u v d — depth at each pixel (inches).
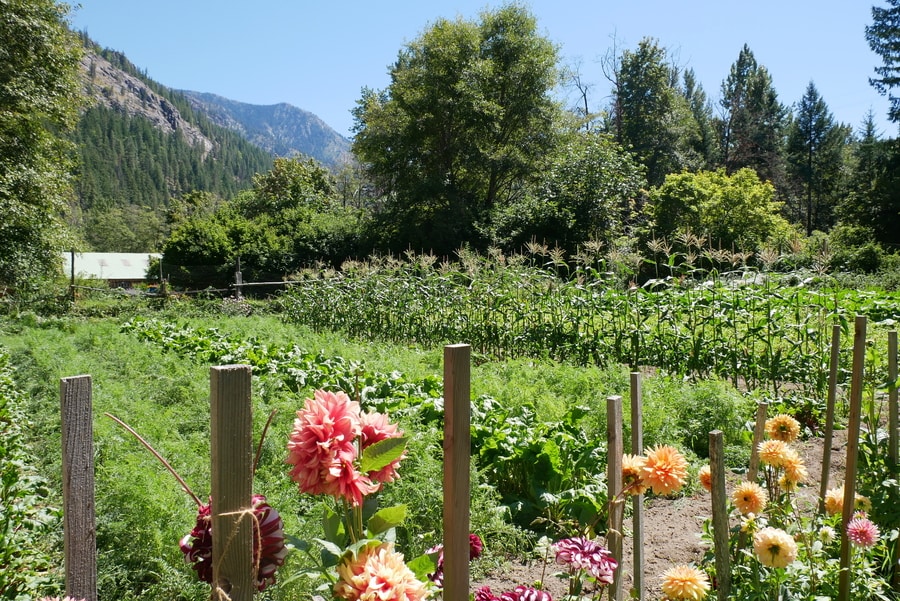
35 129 810.8
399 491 153.1
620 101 1756.9
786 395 298.2
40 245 800.9
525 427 200.2
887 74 1483.8
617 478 100.4
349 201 2134.6
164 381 288.4
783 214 2018.9
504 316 460.4
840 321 305.0
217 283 1119.0
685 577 89.5
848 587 107.1
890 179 1359.5
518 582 143.5
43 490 181.0
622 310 392.8
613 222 1032.8
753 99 2162.9
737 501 105.0
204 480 160.6
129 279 1827.0
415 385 260.2
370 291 599.8
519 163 1167.0
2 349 403.2
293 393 267.4
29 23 759.1
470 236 1054.4
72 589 76.2
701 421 243.6
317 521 143.7
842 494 120.0
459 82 1138.7
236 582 61.1
